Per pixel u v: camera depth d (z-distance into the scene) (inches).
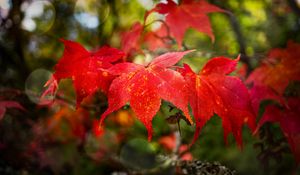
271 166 25.9
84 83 13.6
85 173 31.6
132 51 20.0
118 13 41.4
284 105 16.9
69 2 43.8
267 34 37.0
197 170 16.8
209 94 13.3
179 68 13.5
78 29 43.6
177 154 21.8
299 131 16.3
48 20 43.6
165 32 22.3
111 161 27.2
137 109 12.5
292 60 18.2
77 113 26.3
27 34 41.7
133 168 28.1
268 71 18.1
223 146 27.4
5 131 27.3
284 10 37.0
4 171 26.8
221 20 38.1
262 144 18.5
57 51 43.4
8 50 37.3
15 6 36.7
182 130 25.3
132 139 31.7
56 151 27.9
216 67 13.8
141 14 42.6
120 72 13.1
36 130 27.9
